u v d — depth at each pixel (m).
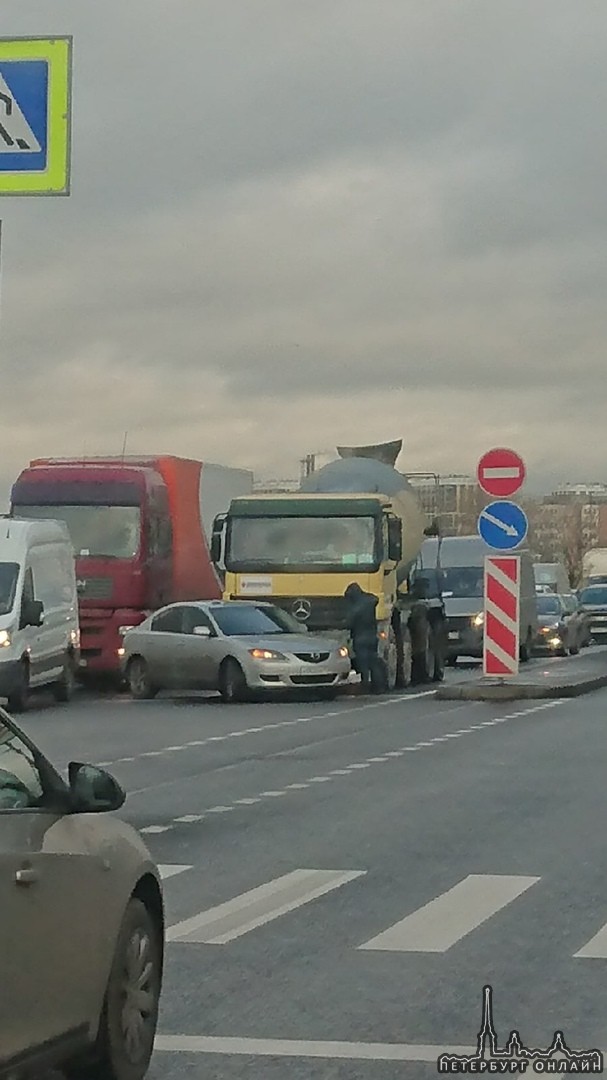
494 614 30.98
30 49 17.03
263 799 16.31
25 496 34.34
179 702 31.14
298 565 31.84
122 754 20.80
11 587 28.84
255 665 30.19
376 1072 7.04
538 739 22.38
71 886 6.03
